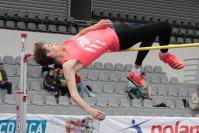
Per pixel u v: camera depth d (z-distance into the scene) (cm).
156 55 1495
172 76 1514
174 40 1570
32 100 1112
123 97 1259
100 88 1262
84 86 1161
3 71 1116
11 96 1085
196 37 1638
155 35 477
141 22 1647
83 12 1577
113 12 1633
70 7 1556
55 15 1532
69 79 422
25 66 549
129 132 819
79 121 775
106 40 449
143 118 832
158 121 842
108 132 800
